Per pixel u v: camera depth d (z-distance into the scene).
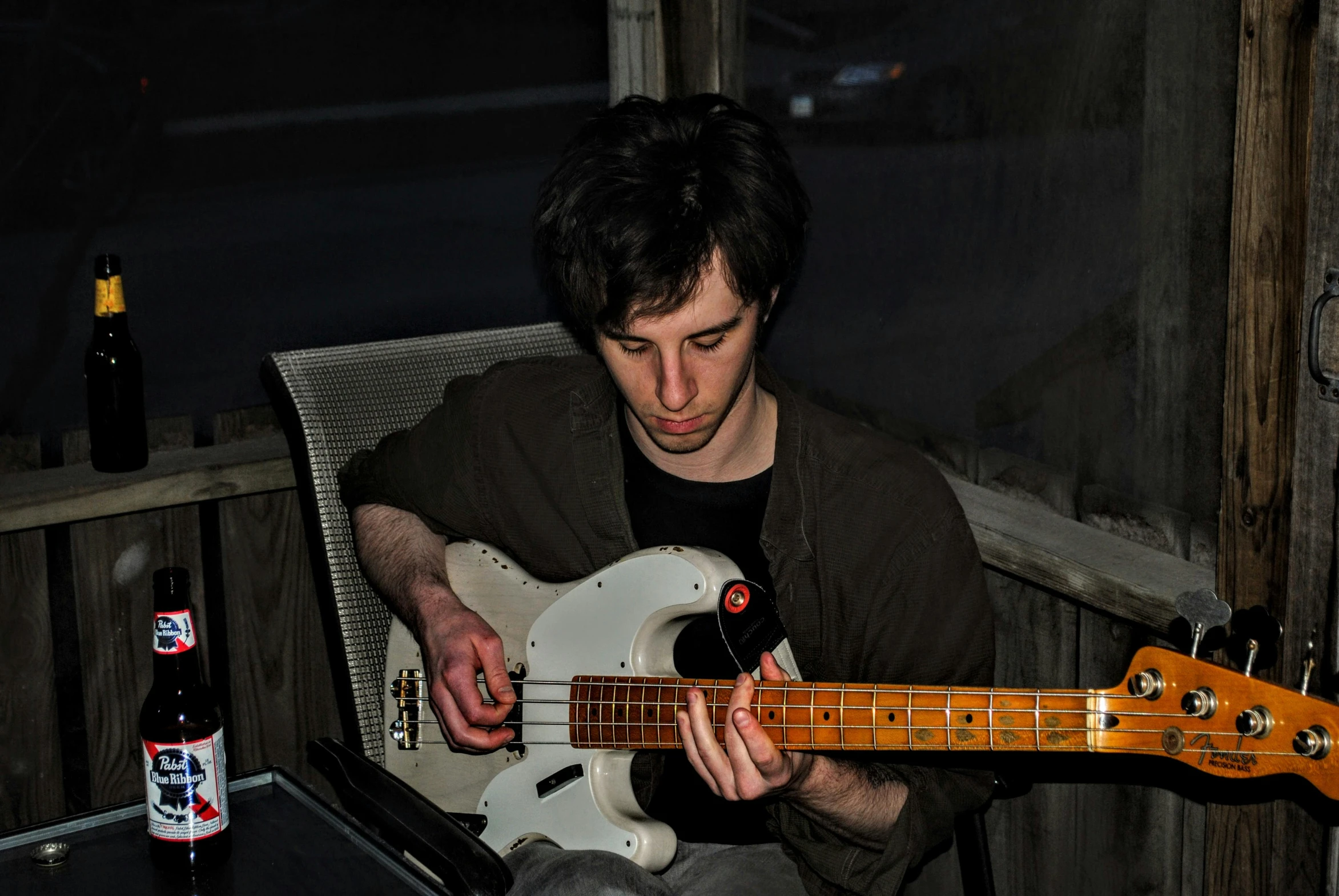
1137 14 1.55
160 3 1.94
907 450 1.53
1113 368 1.67
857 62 1.96
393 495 1.76
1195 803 1.61
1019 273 1.77
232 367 2.12
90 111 1.93
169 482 1.98
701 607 1.45
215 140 2.03
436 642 1.55
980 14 1.75
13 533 1.94
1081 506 1.76
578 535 1.65
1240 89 1.35
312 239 2.13
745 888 1.51
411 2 2.11
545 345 1.97
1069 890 1.83
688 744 1.31
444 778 1.63
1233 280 1.38
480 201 2.25
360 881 1.27
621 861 1.45
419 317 2.25
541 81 2.25
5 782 2.02
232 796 1.41
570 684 1.52
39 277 1.95
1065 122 1.66
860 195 2.00
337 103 2.10
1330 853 1.38
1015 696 1.22
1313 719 1.03
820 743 1.31
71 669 2.05
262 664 2.20
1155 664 1.14
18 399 1.97
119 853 1.30
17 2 1.85
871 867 1.44
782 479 1.52
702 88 2.26
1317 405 1.31
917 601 1.47
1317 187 1.28
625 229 1.29
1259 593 1.40
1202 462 1.58
